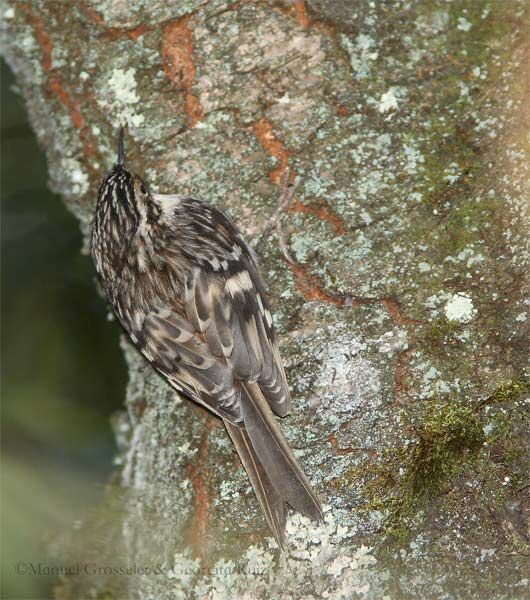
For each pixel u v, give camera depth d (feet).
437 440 23.22
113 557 24.07
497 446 23.24
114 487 25.40
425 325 23.38
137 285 26.86
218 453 24.40
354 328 23.66
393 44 23.86
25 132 35.24
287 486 22.95
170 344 26.09
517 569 22.81
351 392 23.49
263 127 24.59
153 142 25.41
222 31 24.67
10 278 35.73
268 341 24.27
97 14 25.32
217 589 23.35
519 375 23.31
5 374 34.50
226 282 25.43
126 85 25.41
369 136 23.84
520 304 23.27
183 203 25.30
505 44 23.56
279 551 23.29
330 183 24.00
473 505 23.08
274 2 24.52
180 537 24.11
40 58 26.50
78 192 27.55
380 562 22.95
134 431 26.73
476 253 23.30
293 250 24.26
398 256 23.50
